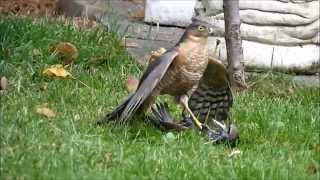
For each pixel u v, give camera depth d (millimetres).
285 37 14781
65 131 9914
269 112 11453
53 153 9055
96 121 10414
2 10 17562
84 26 15195
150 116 10695
